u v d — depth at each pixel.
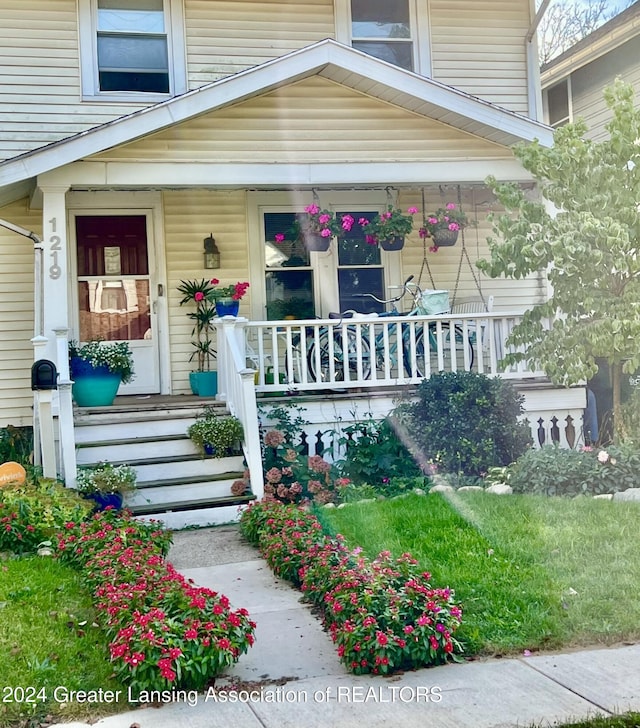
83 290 9.50
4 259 9.52
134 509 6.77
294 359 9.77
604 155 7.44
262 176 8.32
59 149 7.56
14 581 4.90
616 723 3.19
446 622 3.93
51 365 6.88
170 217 9.70
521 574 4.87
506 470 7.21
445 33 10.51
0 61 9.33
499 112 8.48
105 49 9.60
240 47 9.91
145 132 7.77
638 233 7.15
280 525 5.83
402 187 9.40
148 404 8.16
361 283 10.11
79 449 7.30
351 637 3.82
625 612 4.32
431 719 3.33
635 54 13.14
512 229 7.55
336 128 8.51
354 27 10.27
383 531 5.77
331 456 8.06
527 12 10.78
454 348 8.51
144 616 3.80
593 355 7.58
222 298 9.02
